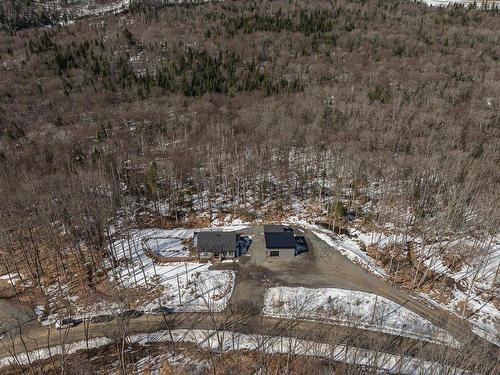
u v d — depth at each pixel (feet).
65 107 412.36
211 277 224.33
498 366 149.79
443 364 139.74
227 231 260.42
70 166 301.22
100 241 250.37
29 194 247.50
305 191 306.55
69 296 218.38
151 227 272.51
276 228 254.68
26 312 208.13
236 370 169.78
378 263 234.58
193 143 343.67
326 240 253.85
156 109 400.67
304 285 217.77
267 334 187.83
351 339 183.11
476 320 196.85
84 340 190.60
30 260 244.42
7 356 183.52
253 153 319.47
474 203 251.19
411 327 191.83
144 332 193.47
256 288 216.74
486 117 348.79
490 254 227.81
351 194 295.69
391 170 286.05
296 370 165.07
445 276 222.07
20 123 380.37
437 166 273.75
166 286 220.64
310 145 321.52
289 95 417.90
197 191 305.73
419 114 349.00
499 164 283.59
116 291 212.64
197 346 184.55
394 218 266.16
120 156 329.52
